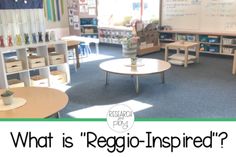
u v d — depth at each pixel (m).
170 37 7.12
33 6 4.16
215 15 6.28
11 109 2.08
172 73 5.01
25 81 4.11
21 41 3.93
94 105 3.56
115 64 4.31
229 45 6.16
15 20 4.00
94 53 7.00
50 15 7.85
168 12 7.04
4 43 3.79
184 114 3.22
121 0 7.84
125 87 4.26
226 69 5.23
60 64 4.36
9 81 4.02
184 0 6.68
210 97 3.75
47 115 1.98
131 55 4.30
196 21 6.62
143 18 7.48
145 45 6.65
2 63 3.65
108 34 8.09
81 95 3.94
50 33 4.27
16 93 2.45
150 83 4.43
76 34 8.12
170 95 3.86
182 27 6.89
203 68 5.34
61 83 4.43
